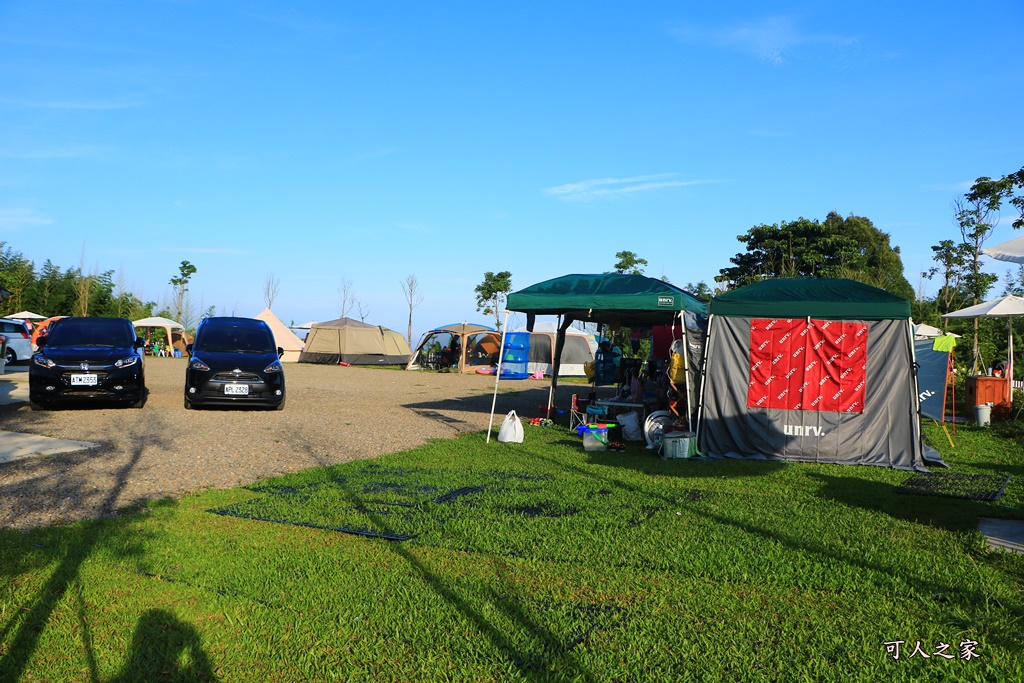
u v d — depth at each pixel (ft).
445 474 28.17
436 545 18.54
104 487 24.36
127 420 40.16
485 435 39.63
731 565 16.94
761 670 11.89
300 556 17.48
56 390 42.06
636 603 14.71
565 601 14.76
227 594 14.94
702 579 16.12
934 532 20.21
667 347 43.98
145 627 13.38
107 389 42.88
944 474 30.14
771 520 21.29
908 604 14.79
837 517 21.80
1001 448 37.60
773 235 152.25
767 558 17.42
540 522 20.81
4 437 33.19
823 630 13.43
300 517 21.20
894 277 154.92
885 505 23.66
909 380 33.30
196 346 47.73
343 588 15.34
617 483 27.04
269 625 13.48
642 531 19.86
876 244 160.86
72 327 46.78
